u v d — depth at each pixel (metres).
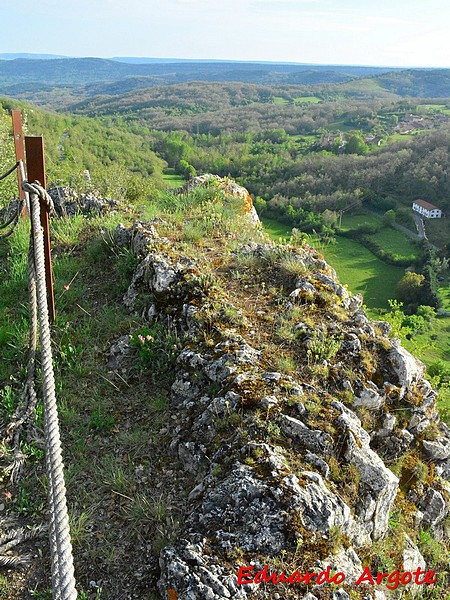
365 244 54.25
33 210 5.50
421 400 5.67
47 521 4.30
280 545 3.66
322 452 4.33
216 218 9.01
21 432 5.03
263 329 5.78
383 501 4.41
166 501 4.34
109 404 5.38
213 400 4.80
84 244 8.60
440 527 5.32
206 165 86.69
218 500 3.95
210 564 3.52
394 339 6.35
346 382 5.17
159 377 5.61
